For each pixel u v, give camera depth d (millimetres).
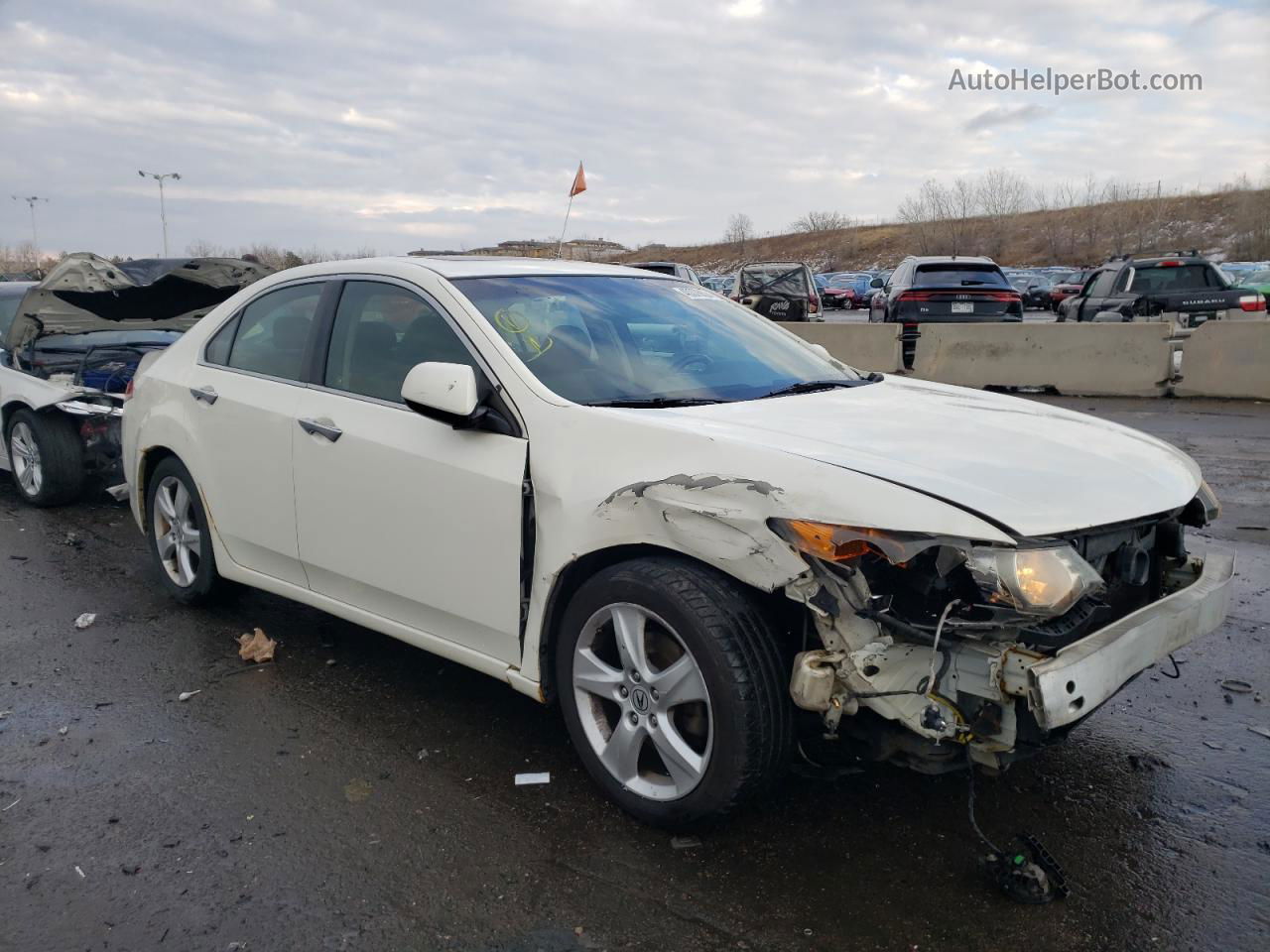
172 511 5027
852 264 89375
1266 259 60156
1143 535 3113
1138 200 81812
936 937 2629
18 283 9336
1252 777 3428
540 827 3148
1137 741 3701
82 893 2818
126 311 7957
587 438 3184
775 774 2908
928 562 2678
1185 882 2857
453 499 3461
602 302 4059
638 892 2822
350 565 3914
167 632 4867
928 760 2809
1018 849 2857
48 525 7082
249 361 4516
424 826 3162
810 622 2854
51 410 7312
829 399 3639
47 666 4453
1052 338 13219
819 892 2814
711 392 3641
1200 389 12398
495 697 4117
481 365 3529
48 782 3438
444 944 2613
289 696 4129
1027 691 2486
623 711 3123
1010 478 2791
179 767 3545
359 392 3930
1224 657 4449
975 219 85500
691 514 2832
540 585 3254
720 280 38906
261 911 2746
